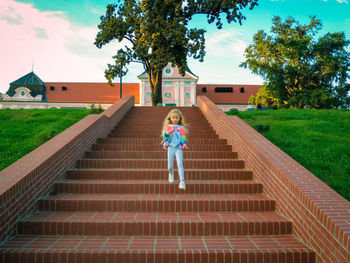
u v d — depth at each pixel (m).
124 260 2.98
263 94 35.72
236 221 3.62
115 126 9.30
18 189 3.54
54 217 3.74
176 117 4.83
